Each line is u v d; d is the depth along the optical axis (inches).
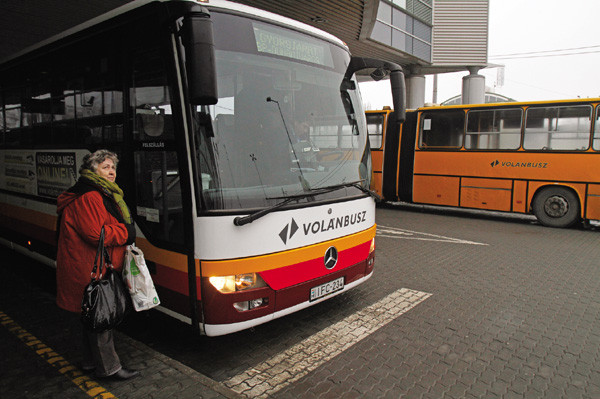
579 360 153.1
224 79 141.4
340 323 182.9
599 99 380.5
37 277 237.0
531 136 415.8
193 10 117.6
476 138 447.8
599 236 365.1
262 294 142.3
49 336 161.8
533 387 135.8
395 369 146.2
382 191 525.3
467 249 312.5
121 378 131.6
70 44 188.5
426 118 480.7
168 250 144.9
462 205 460.4
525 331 176.6
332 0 454.6
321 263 160.4
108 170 127.2
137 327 178.2
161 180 145.9
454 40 872.3
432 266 267.4
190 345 163.2
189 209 135.3
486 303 206.5
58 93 198.8
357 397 129.6
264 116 150.7
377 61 190.9
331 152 172.2
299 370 145.5
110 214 122.8
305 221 153.3
